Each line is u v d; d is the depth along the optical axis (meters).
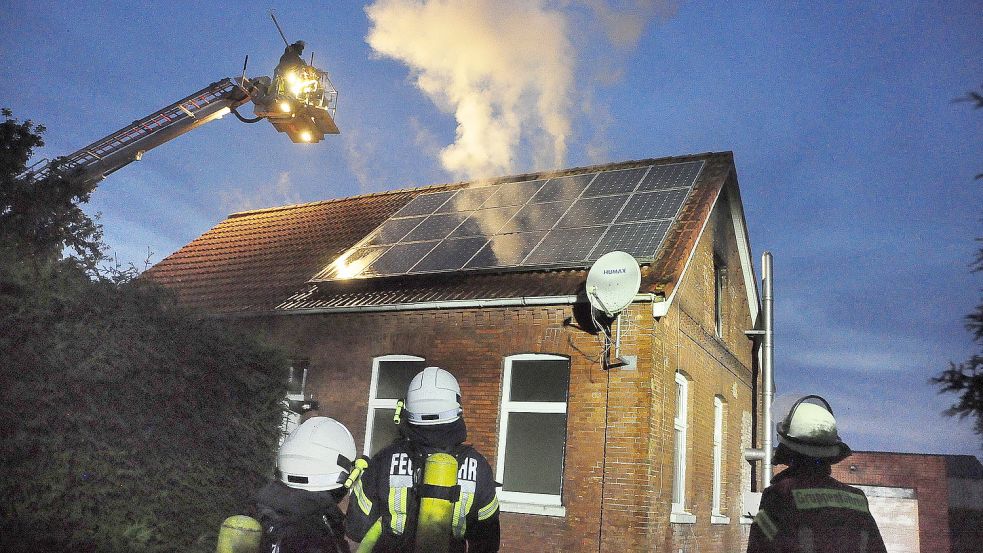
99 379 5.21
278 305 13.05
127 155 13.17
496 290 11.48
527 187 15.30
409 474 3.45
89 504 4.95
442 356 11.45
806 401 3.62
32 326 4.91
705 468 12.61
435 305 11.52
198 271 16.19
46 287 5.06
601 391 10.18
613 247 11.45
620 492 9.64
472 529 3.61
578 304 10.67
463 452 3.59
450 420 3.52
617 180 14.34
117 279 5.72
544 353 10.77
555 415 10.65
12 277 4.89
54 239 7.38
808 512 3.34
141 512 5.31
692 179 13.35
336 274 13.34
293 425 7.28
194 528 5.78
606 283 9.99
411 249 13.55
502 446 10.79
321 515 3.17
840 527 3.29
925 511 21.48
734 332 15.31
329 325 12.48
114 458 5.23
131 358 5.48
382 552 3.42
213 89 14.83
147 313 5.78
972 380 5.75
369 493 3.50
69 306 5.12
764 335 15.05
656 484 9.93
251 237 17.66
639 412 9.84
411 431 3.53
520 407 10.81
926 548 21.25
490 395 10.94
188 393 6.04
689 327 12.08
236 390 6.54
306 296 13.24
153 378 5.71
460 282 12.10
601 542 9.54
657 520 9.91
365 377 11.95
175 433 5.85
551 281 11.34
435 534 3.13
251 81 15.18
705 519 12.39
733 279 15.55
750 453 14.52
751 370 16.52
